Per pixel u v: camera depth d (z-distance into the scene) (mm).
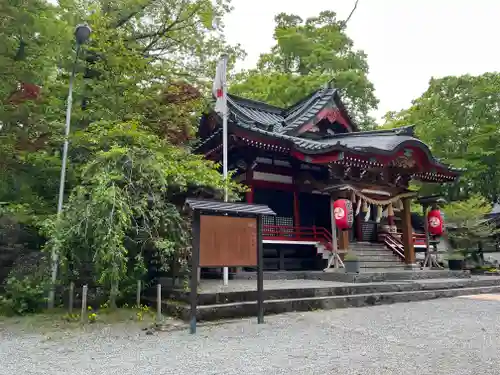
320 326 7449
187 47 15961
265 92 28547
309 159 14469
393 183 16609
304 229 16734
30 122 10969
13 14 9914
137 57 13414
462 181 29828
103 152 8625
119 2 14500
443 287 12570
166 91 14195
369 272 13945
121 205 7824
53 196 12336
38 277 9336
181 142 14922
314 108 18094
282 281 12859
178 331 7094
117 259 7871
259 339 6414
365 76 32531
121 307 8828
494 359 5102
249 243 7836
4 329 7336
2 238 11367
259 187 15742
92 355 5594
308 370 4695
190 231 9273
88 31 10773
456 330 7004
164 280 10133
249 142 14211
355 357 5262
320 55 31141
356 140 16906
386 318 8273
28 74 10516
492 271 19359
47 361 5336
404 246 16391
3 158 11023
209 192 10648
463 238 20609
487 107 30109
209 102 15500
